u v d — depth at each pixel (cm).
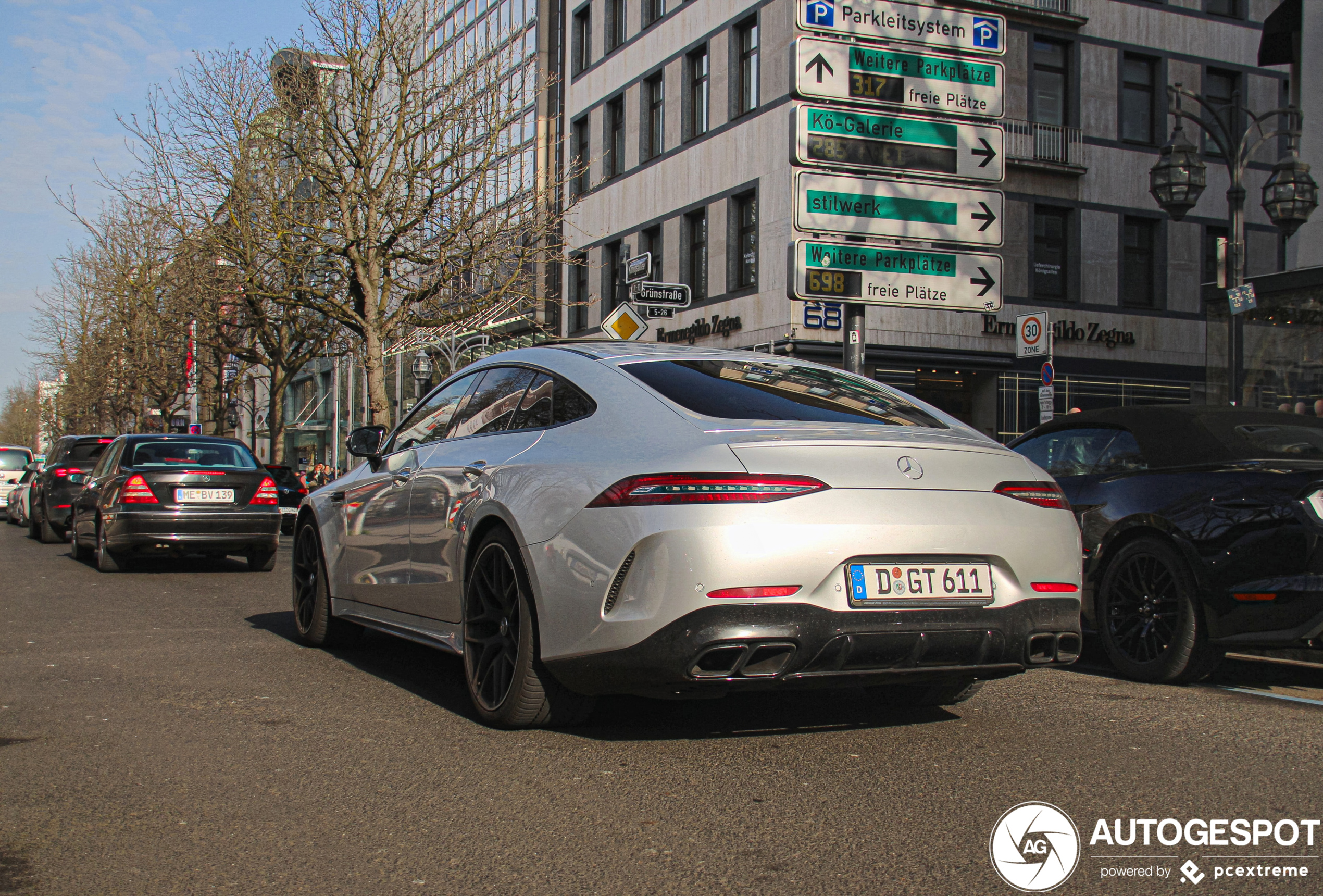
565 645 422
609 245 3222
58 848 325
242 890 293
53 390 7006
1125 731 473
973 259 1248
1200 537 572
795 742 448
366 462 664
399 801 368
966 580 416
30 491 2072
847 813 355
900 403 492
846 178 1197
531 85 3469
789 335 2436
